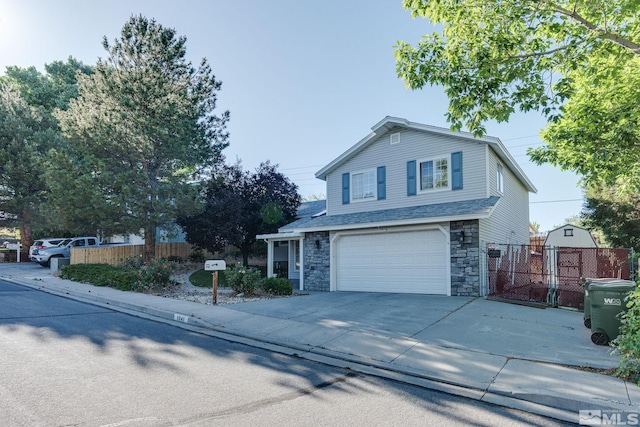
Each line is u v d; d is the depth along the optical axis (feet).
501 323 26.50
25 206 80.23
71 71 103.91
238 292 41.65
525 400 15.02
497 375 17.17
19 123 78.33
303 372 18.01
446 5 24.27
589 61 27.66
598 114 31.14
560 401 14.58
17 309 31.68
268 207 67.72
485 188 43.21
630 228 71.77
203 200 63.67
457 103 25.71
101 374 16.72
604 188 72.28
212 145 69.41
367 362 19.35
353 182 54.65
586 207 80.07
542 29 25.18
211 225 64.23
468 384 16.44
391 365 18.85
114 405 13.52
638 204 69.87
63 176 55.16
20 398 13.88
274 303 35.70
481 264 39.04
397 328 25.43
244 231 69.31
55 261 60.34
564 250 40.14
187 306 33.63
